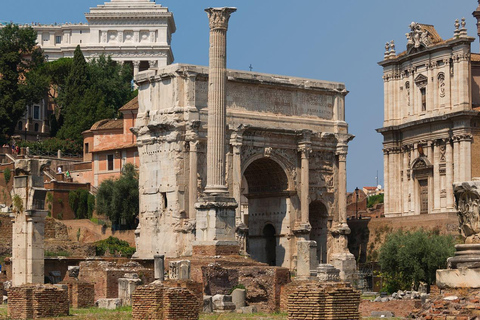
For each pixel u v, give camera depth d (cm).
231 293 7919
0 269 10869
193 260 9138
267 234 13738
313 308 4825
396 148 14612
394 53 14862
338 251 13612
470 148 13438
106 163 16662
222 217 9388
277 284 7888
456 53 13675
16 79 19388
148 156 12950
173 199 12475
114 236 14575
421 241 10775
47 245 12144
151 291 5650
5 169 15875
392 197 14625
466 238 4747
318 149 13688
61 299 6350
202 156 12581
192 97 12594
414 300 6638
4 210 12938
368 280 12656
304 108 13688
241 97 13075
